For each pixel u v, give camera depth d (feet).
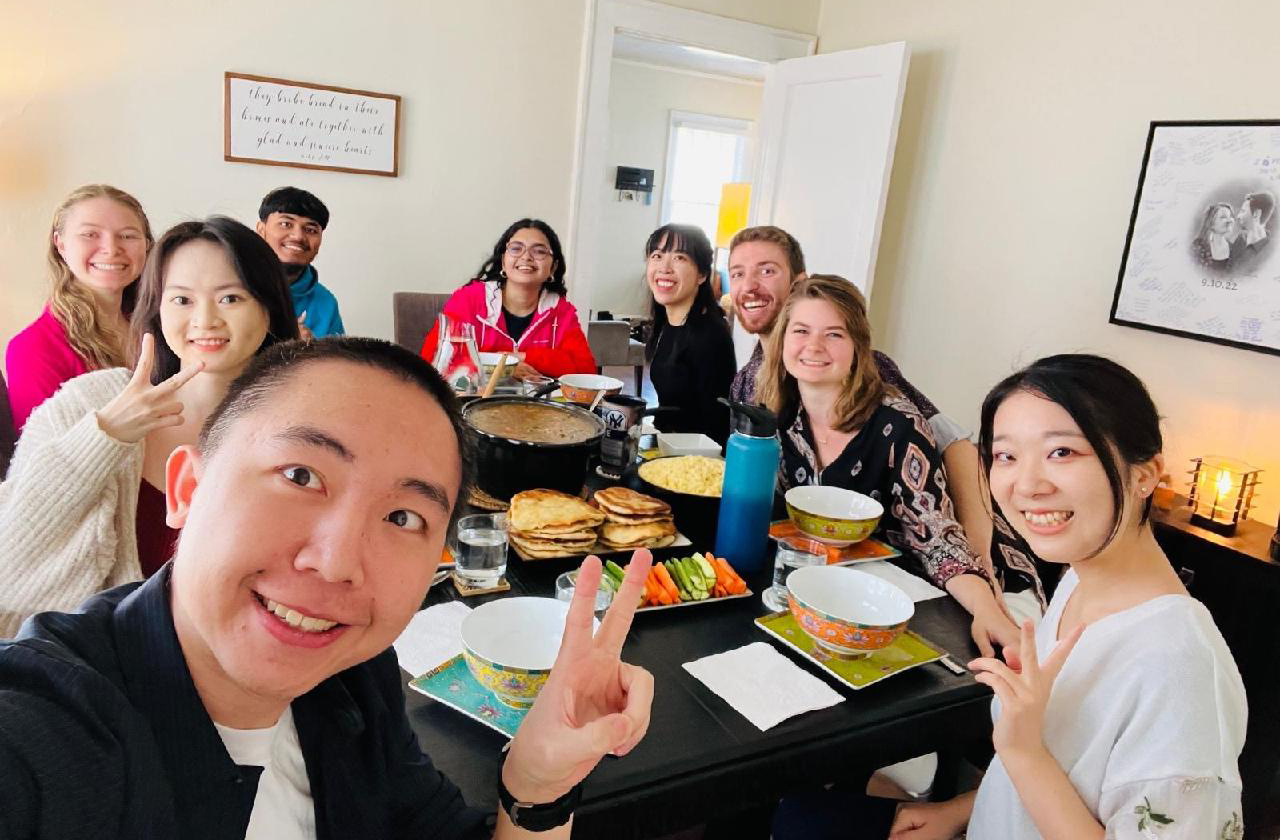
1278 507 7.89
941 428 6.07
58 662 1.70
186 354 4.44
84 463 3.75
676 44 12.86
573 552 4.47
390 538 1.82
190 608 1.76
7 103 9.35
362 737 2.37
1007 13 10.48
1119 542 3.04
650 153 25.49
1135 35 9.05
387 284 11.79
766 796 3.16
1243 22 8.07
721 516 4.62
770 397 5.81
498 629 3.37
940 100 11.53
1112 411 2.92
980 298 11.02
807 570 4.05
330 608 1.74
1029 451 3.04
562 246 12.76
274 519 1.71
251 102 10.38
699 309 8.57
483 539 4.12
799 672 3.66
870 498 5.20
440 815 2.54
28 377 6.39
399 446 1.81
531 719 2.35
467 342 7.39
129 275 6.75
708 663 3.66
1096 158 9.50
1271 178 7.77
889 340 12.62
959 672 3.79
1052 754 2.98
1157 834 2.57
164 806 1.79
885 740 3.40
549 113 12.12
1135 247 8.98
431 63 11.26
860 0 12.85
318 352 1.90
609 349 15.96
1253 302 7.97
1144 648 2.82
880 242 12.69
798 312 5.33
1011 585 5.53
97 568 3.92
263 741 2.07
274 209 9.31
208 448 1.86
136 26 9.71
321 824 2.21
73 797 1.59
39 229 9.77
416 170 11.55
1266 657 6.81
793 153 13.10
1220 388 8.37
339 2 10.59
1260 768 6.63
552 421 5.28
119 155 9.96
